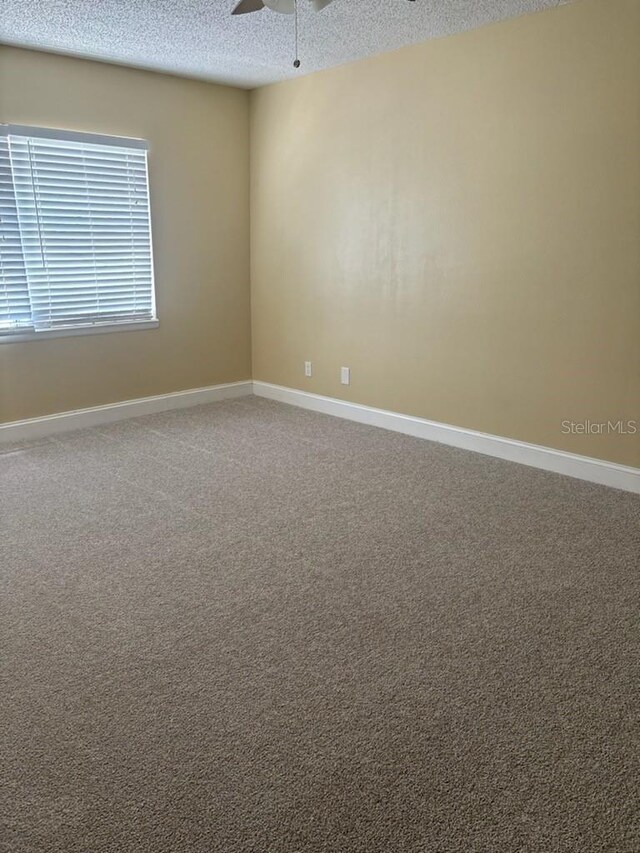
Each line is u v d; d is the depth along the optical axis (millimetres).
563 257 3490
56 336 4402
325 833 1490
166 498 3383
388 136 4188
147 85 4512
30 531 3004
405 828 1504
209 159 4965
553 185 3457
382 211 4328
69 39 3770
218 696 1938
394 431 4570
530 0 3193
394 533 2986
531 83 3447
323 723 1830
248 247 5375
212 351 5309
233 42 3846
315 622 2311
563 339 3576
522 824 1513
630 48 3074
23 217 4129
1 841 1466
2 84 3900
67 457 4000
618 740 1763
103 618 2334
